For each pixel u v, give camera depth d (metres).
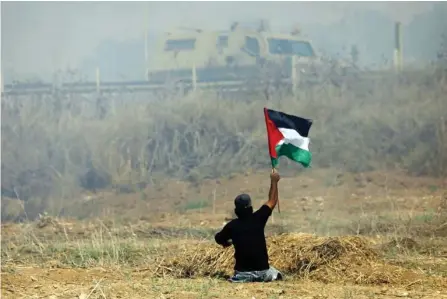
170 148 82.94
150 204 71.81
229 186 76.81
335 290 32.38
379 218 54.94
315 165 82.06
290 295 31.25
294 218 59.19
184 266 37.19
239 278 34.09
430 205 62.09
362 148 82.56
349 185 75.62
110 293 31.75
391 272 35.00
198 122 84.56
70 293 32.19
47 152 81.31
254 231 34.22
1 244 48.34
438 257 40.28
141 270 38.62
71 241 49.31
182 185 77.19
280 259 36.06
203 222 60.03
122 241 47.28
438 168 78.44
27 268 39.59
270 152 34.84
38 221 61.00
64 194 76.56
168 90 91.56
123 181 77.81
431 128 83.69
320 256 35.69
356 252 36.03
